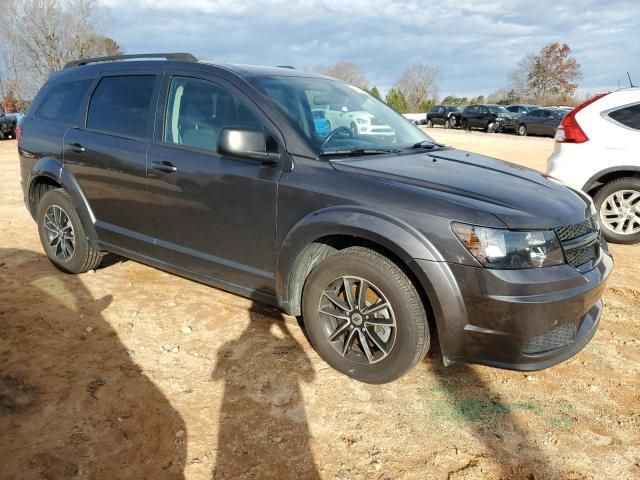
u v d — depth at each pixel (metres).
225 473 2.39
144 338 3.56
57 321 3.77
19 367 3.18
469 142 21.20
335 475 2.40
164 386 3.02
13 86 42.44
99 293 4.28
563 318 2.71
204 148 3.56
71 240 4.57
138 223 3.99
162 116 3.81
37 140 4.62
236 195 3.35
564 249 2.78
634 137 5.61
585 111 5.94
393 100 57.59
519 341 2.66
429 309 2.90
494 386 3.11
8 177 10.87
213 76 3.63
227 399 2.91
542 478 2.42
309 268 3.28
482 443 2.63
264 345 3.49
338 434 2.67
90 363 3.24
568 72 58.62
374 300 3.06
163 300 4.17
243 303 4.12
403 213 2.78
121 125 4.05
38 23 39.44
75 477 2.35
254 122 3.38
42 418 2.72
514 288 2.59
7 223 6.64
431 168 3.24
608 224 5.90
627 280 4.84
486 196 2.85
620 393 3.07
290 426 2.71
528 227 2.68
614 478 2.43
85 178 4.24
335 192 2.98
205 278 3.71
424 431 2.71
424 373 3.22
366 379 3.06
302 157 3.18
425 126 35.12
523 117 26.50
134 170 3.86
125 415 2.77
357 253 2.96
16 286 4.41
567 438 2.68
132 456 2.48
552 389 3.10
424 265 2.70
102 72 4.34
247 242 3.39
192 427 2.68
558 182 3.52
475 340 2.71
